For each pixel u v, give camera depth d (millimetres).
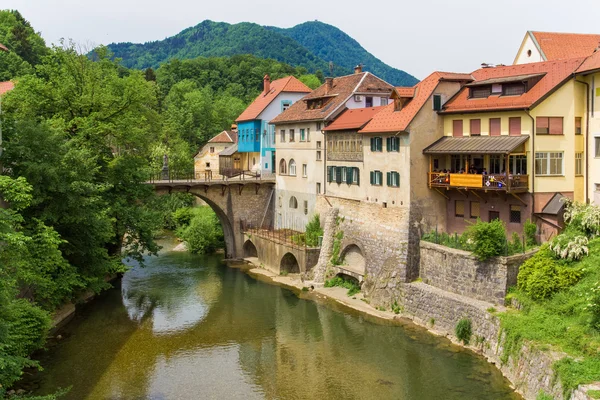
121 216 44219
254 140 68875
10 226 22562
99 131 44000
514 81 36656
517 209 36594
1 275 21547
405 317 38125
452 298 34594
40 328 28438
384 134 42625
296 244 50438
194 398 27375
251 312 41000
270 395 27703
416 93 42156
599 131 35500
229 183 59500
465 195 39688
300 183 56500
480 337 31797
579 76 36219
